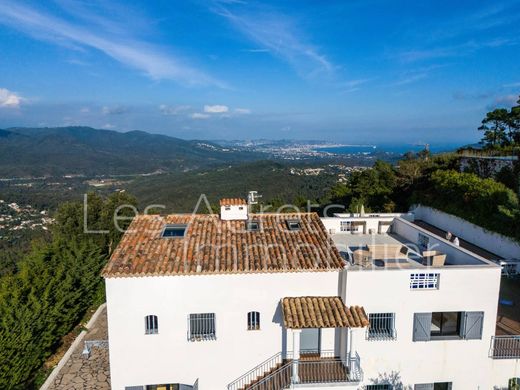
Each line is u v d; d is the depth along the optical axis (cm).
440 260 1661
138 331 1516
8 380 1644
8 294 1962
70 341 2194
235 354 1556
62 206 3531
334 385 1436
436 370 1548
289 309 1473
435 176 3750
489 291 1512
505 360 1548
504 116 4909
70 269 2506
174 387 1620
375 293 1497
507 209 2605
